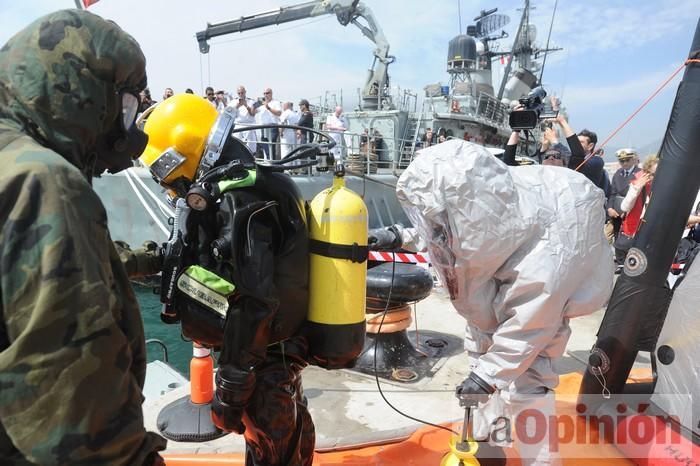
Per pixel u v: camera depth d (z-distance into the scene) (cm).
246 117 945
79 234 93
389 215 1207
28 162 92
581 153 347
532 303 198
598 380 273
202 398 307
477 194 192
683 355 241
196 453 270
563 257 197
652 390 266
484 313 220
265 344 171
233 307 164
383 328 394
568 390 325
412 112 1459
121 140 123
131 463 102
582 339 469
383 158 1407
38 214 89
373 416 331
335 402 350
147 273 183
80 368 89
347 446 277
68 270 89
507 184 196
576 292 212
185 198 164
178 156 171
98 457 92
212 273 163
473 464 222
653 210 248
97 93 107
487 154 200
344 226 181
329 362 193
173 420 299
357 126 1452
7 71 103
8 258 88
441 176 194
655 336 256
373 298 387
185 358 692
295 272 179
